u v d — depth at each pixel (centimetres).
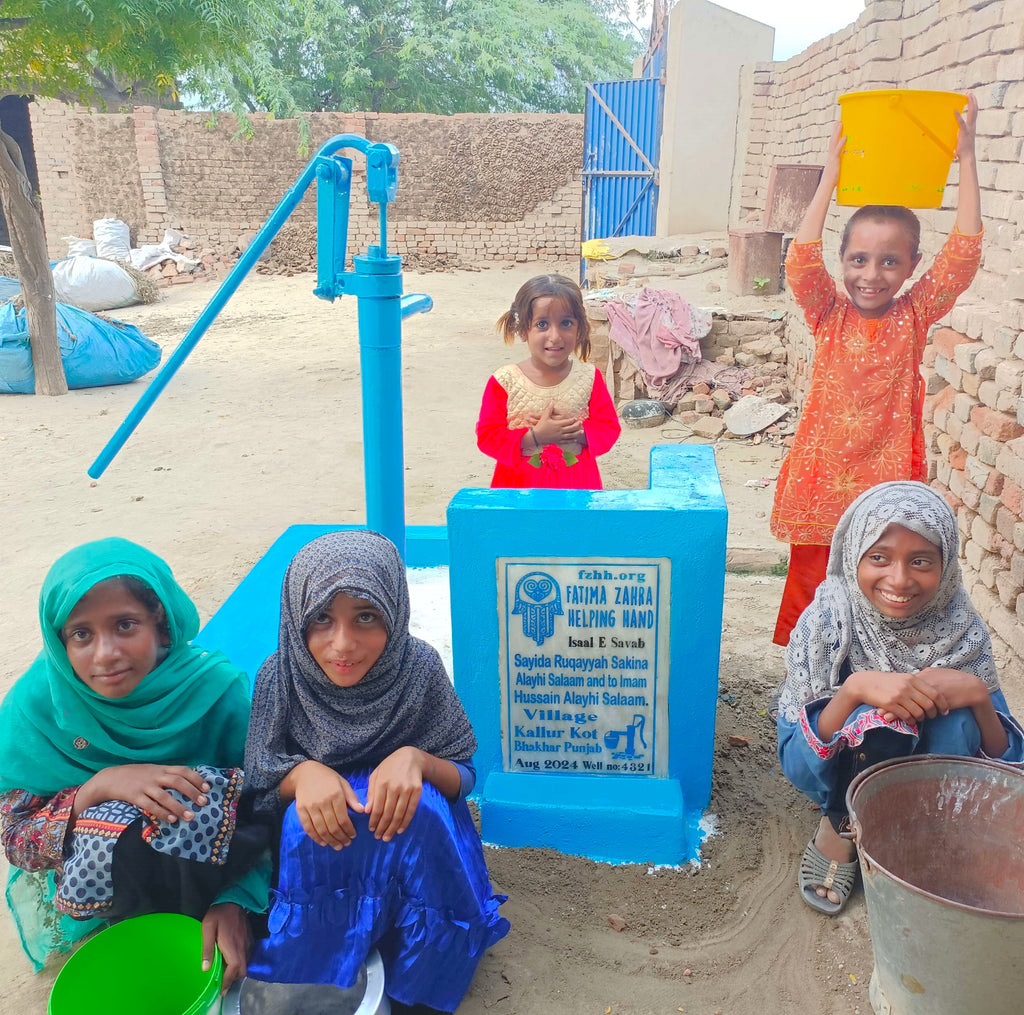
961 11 541
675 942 253
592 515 269
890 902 200
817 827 296
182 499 637
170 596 234
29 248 902
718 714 355
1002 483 385
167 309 1495
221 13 974
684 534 268
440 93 2620
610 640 282
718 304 867
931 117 293
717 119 1278
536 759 300
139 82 1973
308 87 2462
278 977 223
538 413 376
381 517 380
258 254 361
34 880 245
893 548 241
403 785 212
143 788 221
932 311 320
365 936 220
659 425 777
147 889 222
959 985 198
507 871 277
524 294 370
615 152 1421
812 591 348
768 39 1266
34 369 934
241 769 249
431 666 239
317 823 212
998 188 470
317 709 228
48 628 221
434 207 1870
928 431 470
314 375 1009
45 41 905
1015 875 231
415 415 833
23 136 2197
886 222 304
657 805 282
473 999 236
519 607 281
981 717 243
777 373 805
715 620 277
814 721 255
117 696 227
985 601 394
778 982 241
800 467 334
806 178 820
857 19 738
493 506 273
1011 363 380
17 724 233
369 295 348
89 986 211
